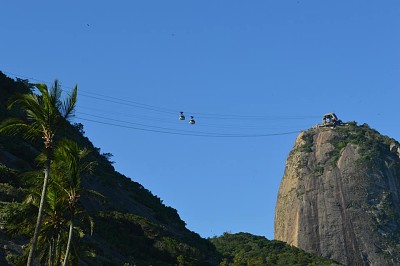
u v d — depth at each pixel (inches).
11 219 1940.2
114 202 4495.6
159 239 4114.2
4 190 2361.0
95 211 3951.8
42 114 1256.2
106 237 3582.7
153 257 3922.2
